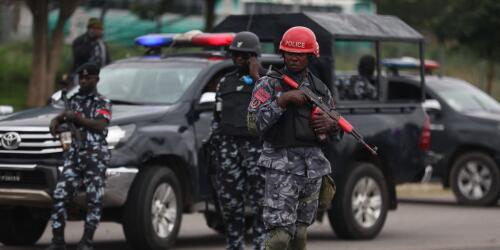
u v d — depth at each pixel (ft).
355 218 132.26
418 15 289.74
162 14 290.56
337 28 130.52
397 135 138.10
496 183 187.83
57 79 271.28
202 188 119.96
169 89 121.70
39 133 110.42
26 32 312.71
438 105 191.42
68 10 232.12
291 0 289.12
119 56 289.74
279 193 81.00
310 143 81.10
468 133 190.08
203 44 126.62
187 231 145.07
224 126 99.91
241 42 99.66
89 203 106.01
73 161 106.11
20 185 110.63
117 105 119.75
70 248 121.39
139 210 111.34
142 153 111.86
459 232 143.64
